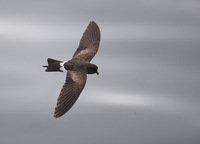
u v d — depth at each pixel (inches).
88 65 579.2
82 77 557.9
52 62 583.2
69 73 560.4
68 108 521.3
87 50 623.8
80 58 610.5
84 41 633.0
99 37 639.1
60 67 574.6
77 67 571.2
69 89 538.6
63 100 524.7
